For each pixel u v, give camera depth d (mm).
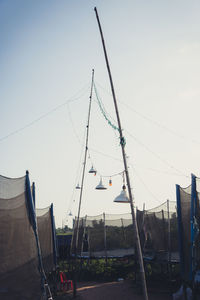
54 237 14117
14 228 7184
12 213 7207
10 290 6508
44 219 12875
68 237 18953
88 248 17219
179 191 9914
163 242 13211
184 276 9320
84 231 17266
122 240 17453
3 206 6867
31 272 7535
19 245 7258
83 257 17109
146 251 14914
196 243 8242
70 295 13875
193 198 8367
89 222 17906
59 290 14805
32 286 7398
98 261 19375
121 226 17812
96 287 15391
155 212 13812
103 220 17609
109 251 17234
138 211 16438
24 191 8156
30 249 7746
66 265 19188
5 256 6613
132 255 16578
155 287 14148
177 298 11117
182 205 9703
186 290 9883
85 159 14945
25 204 8047
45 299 7859
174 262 12688
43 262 12047
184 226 9453
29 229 7945
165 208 13234
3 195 7000
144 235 15242
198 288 8289
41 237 12195
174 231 13242
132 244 17453
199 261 8164
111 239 17422
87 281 17266
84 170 14961
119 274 17359
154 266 16297
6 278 6469
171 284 12648
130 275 17109
